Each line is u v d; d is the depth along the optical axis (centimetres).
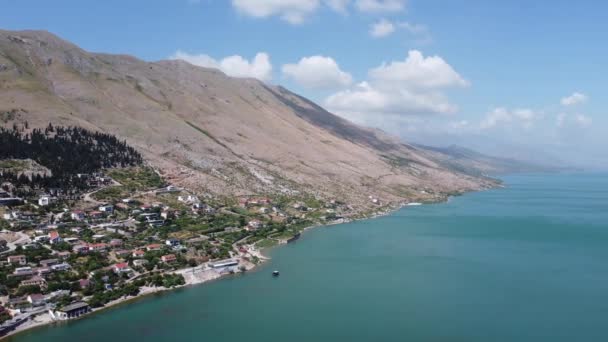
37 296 16012
